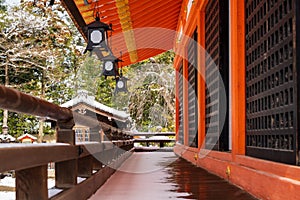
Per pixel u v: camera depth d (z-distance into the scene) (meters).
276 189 2.63
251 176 3.33
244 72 3.93
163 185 4.11
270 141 3.13
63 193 2.31
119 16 6.21
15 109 1.62
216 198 3.23
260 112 3.38
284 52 2.77
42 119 2.60
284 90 2.78
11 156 1.50
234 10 4.00
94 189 3.57
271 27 3.06
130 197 3.31
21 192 1.92
